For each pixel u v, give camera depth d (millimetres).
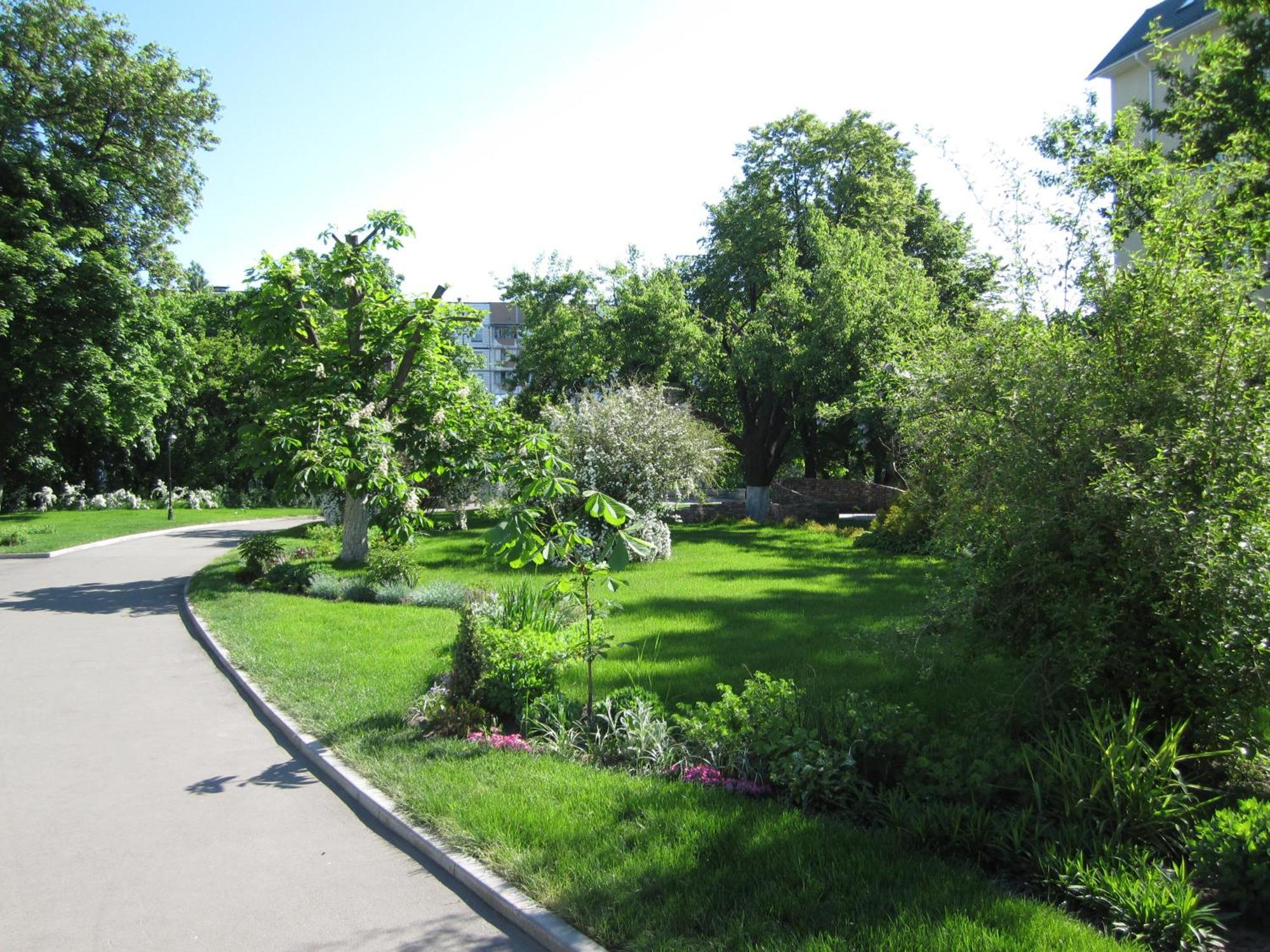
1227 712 4980
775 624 10367
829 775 4996
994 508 5730
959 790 4680
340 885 4461
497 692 6844
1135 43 25609
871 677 7723
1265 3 11367
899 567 16203
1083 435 5422
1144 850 4070
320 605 12883
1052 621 5555
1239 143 8266
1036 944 3393
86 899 4344
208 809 5527
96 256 24516
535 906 4020
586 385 32656
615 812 4898
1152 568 4906
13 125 23734
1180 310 5391
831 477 44656
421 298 16625
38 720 7621
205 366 45500
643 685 7570
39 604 14328
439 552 20109
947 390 6352
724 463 26094
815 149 30922
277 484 15305
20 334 24109
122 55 25781
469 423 17062
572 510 17109
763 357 26062
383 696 7621
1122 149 6488
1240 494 4941
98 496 41000
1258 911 3688
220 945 3877
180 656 10258
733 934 3564
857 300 24125
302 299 16469
